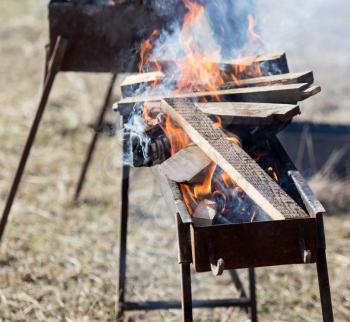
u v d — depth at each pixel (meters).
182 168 3.02
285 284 4.85
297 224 2.70
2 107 8.10
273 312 4.53
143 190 6.31
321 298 2.80
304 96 3.21
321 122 6.80
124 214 4.00
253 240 2.69
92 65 4.23
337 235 5.49
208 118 3.19
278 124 3.29
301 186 2.94
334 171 6.41
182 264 2.77
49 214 5.78
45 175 6.50
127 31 4.14
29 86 8.80
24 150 4.44
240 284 4.37
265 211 2.82
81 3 4.12
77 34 4.17
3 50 10.12
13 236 5.37
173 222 5.75
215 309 4.55
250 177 2.89
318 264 2.78
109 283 4.82
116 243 5.39
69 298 4.64
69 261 5.09
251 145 3.35
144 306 4.10
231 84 3.49
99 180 6.43
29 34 10.75
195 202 2.91
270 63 3.64
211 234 2.66
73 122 7.64
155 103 3.33
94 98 8.30
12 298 4.60
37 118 4.36
